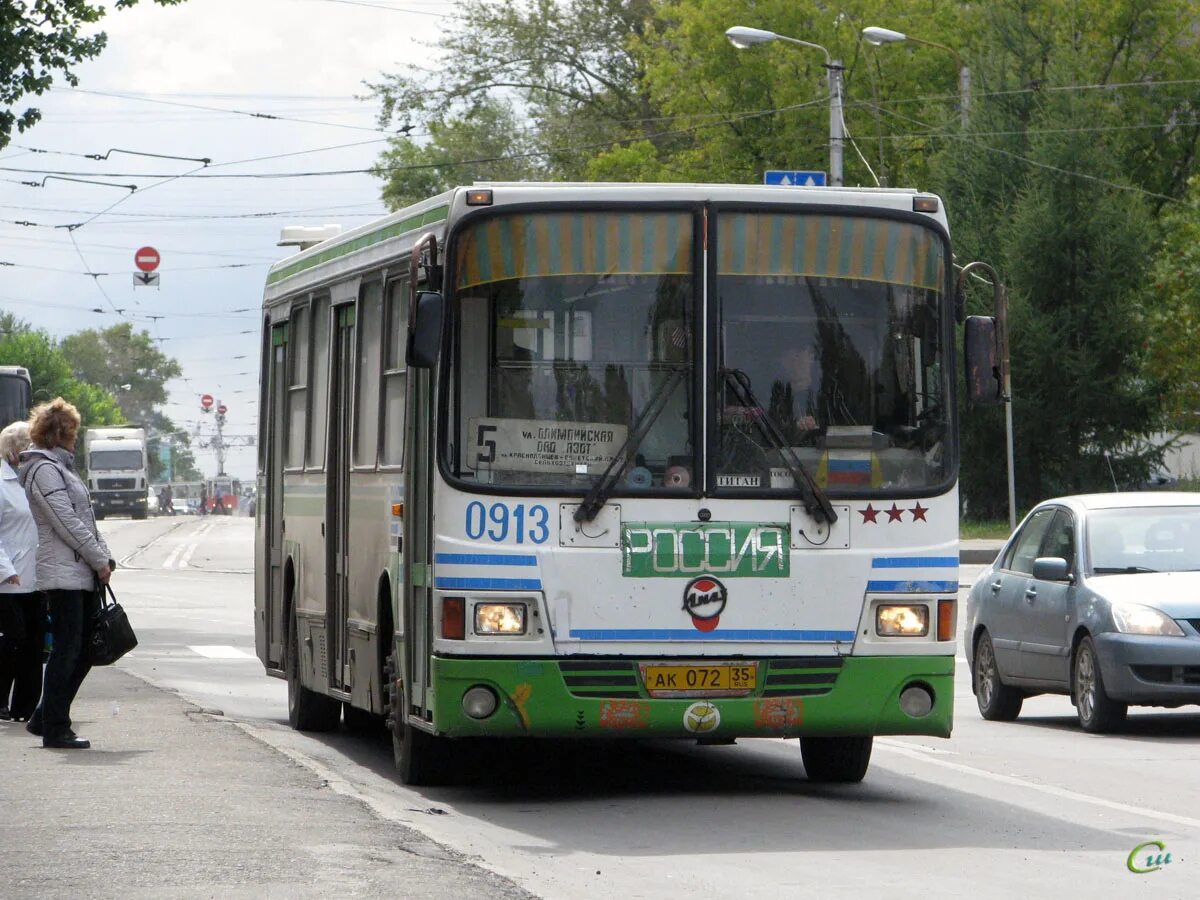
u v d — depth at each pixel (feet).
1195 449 534.78
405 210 100.48
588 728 87.86
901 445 91.09
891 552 90.33
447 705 87.86
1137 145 510.17
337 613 113.09
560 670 87.66
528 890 63.41
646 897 67.67
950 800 95.09
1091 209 425.69
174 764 95.71
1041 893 69.31
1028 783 102.17
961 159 448.65
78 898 61.57
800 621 89.30
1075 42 486.38
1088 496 139.54
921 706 90.38
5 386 384.47
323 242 120.57
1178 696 123.95
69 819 77.61
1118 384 432.66
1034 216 427.33
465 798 94.22
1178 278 431.02
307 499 121.49
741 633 88.84
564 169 589.32
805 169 486.79
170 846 71.26
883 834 83.30
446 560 88.22
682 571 88.58
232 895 62.23
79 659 103.86
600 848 78.84
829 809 91.20
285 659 129.49
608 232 89.86
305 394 123.24
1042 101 441.68
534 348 89.15
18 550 116.26
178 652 197.67
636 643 88.22
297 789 87.04
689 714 88.28
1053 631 132.57
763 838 81.82
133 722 115.65
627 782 100.89
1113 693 125.70
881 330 91.40
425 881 64.80
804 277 90.89
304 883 64.28
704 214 90.27
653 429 89.25
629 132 584.40
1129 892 69.72
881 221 91.81
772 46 484.33
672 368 89.66
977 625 143.54
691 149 543.39
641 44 520.83
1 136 228.22
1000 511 450.30
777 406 90.12
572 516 88.38
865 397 90.94
